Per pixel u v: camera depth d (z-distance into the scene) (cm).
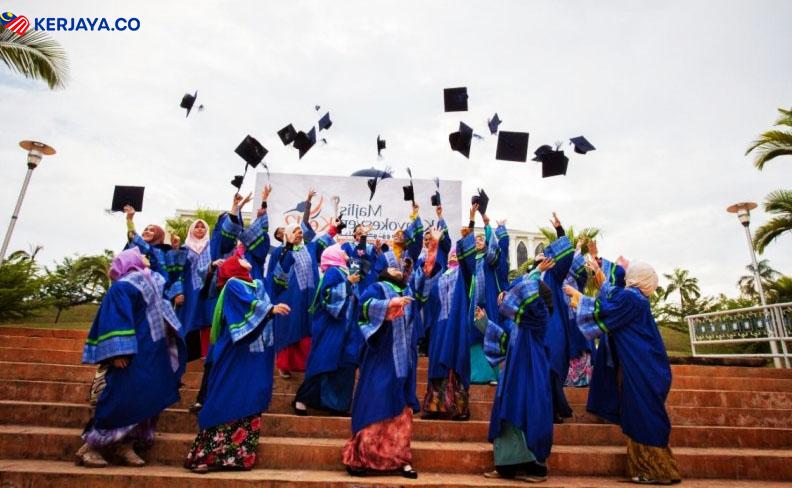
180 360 428
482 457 420
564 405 495
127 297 389
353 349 515
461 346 512
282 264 594
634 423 402
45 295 1969
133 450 402
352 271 561
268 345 416
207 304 598
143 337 395
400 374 398
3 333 745
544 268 435
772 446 505
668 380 407
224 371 394
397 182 1109
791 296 1678
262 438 447
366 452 384
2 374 556
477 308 561
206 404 384
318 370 489
